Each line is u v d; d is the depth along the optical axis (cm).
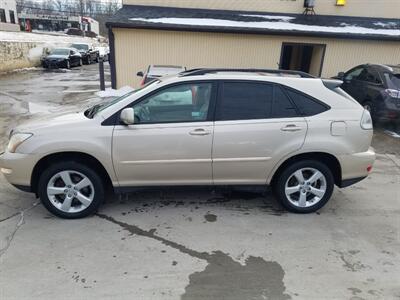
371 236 381
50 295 280
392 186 527
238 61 1292
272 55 1293
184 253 340
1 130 785
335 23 1359
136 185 404
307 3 1377
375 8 1434
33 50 2548
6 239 357
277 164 404
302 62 1549
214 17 1332
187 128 385
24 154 376
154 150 386
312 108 404
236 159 398
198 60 1280
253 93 398
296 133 396
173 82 389
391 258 341
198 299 280
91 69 2623
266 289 293
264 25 1266
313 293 289
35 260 324
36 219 399
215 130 388
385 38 1261
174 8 1388
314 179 418
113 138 379
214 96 394
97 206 404
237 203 449
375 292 292
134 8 1369
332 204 457
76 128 380
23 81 1767
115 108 385
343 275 313
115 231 377
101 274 306
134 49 1253
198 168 399
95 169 400
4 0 3825
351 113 407
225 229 386
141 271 312
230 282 300
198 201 452
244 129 390
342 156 405
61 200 402
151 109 388
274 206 444
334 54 1307
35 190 402
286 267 322
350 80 1001
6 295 279
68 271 309
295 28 1261
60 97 1285
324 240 370
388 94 828
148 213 418
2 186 484
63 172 389
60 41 3334
